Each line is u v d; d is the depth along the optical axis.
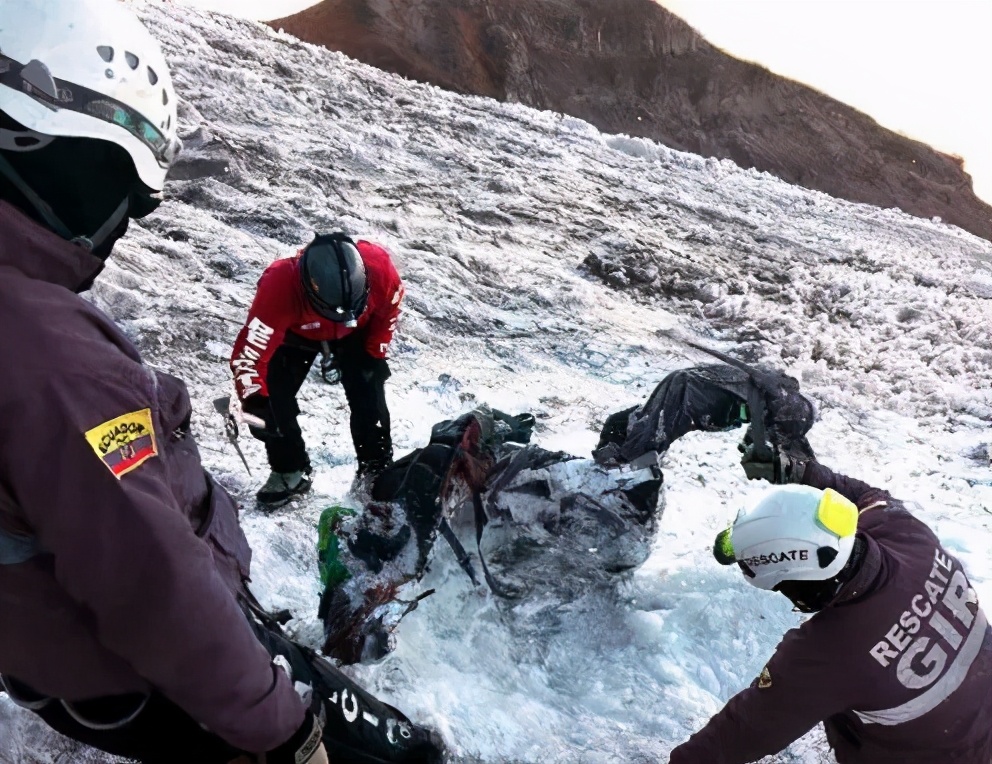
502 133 14.10
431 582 3.12
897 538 2.32
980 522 4.98
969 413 7.25
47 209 1.29
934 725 2.18
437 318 7.17
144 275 6.33
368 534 2.74
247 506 3.82
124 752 1.67
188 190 8.16
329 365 3.58
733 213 13.23
